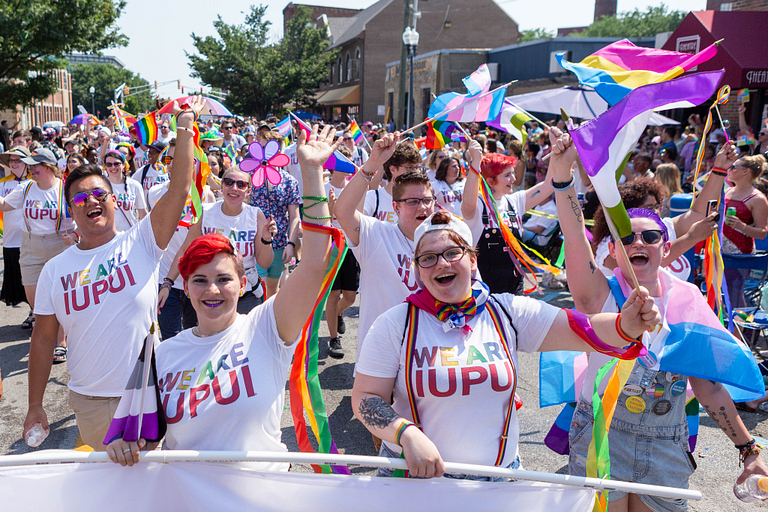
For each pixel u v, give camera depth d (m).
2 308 7.22
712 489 3.44
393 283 3.31
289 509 2.03
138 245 2.82
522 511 2.04
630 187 3.20
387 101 34.59
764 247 5.50
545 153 10.82
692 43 10.96
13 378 5.13
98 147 11.63
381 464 1.91
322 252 2.05
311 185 2.04
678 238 3.26
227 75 41.25
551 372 2.75
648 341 2.37
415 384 1.97
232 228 4.80
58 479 1.99
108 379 2.70
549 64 20.00
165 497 2.01
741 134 10.19
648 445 2.38
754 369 2.40
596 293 2.39
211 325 2.09
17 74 24.75
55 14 22.84
